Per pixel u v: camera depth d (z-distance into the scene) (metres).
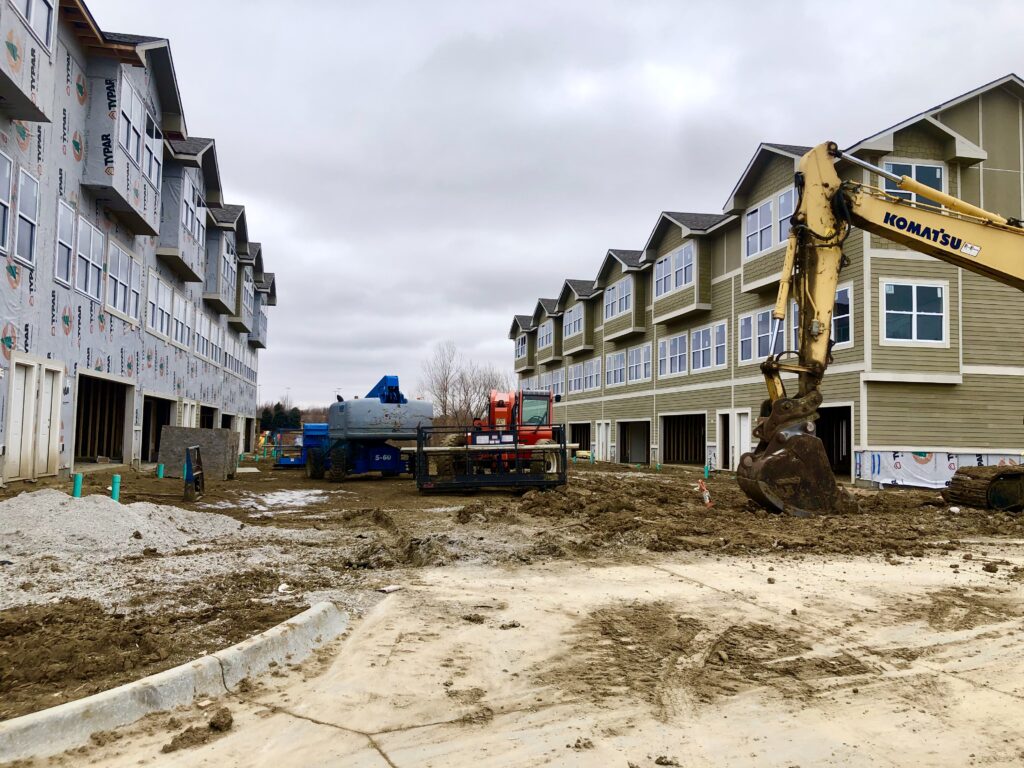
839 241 13.19
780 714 4.39
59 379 15.43
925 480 20.56
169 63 20.09
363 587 7.41
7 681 4.37
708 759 3.81
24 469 13.89
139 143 18.91
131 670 4.68
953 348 21.17
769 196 24.97
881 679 4.98
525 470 17.42
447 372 73.25
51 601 6.24
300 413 86.06
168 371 25.11
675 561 9.04
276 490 18.30
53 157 14.92
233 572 7.75
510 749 3.89
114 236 19.03
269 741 3.91
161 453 19.66
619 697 4.64
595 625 6.20
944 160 21.31
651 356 35.78
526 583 7.78
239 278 38.84
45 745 3.66
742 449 27.77
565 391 50.19
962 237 13.24
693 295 30.39
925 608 6.79
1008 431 21.41
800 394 13.26
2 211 12.79
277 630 5.28
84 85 16.45
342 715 4.28
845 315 21.86
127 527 9.31
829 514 12.84
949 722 4.29
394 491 18.23
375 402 21.25
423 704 4.47
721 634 5.96
